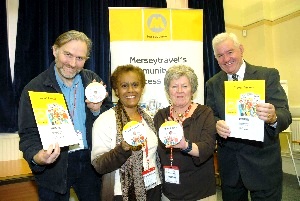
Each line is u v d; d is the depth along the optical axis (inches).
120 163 53.4
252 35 218.7
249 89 64.0
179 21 123.0
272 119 62.3
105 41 152.7
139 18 119.0
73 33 62.1
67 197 66.8
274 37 212.1
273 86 70.7
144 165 60.2
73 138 58.0
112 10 117.5
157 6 168.4
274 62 213.2
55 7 137.7
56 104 58.2
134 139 52.5
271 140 70.9
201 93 124.8
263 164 69.7
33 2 133.3
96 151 58.1
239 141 71.8
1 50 126.5
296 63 197.3
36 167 58.5
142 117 66.1
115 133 59.7
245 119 63.6
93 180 70.0
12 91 128.6
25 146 58.1
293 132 194.5
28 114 59.8
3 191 99.2
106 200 57.8
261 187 69.6
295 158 194.7
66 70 62.0
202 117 64.3
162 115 68.4
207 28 187.9
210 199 62.2
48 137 53.9
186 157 61.8
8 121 126.7
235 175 73.7
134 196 57.6
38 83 62.7
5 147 126.6
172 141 56.5
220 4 196.7
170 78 65.8
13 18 134.7
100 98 64.2
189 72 66.2
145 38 119.3
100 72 149.9
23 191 102.3
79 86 69.6
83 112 68.7
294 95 200.4
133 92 62.2
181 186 61.2
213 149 61.7
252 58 219.9
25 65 130.7
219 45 72.3
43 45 134.1
